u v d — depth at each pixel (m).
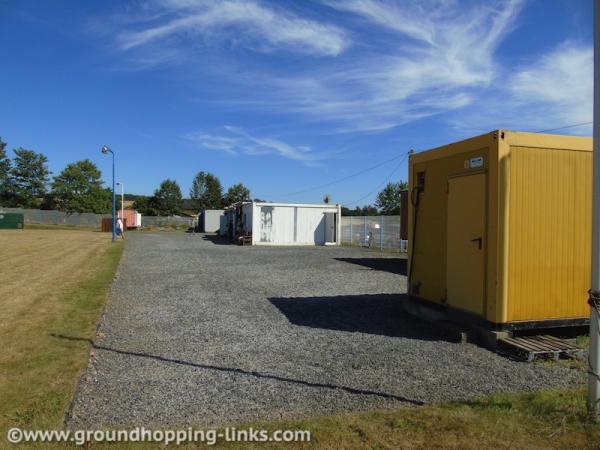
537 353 5.54
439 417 3.91
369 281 12.58
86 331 6.90
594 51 3.78
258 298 9.82
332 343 6.35
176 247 25.92
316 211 31.03
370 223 29.22
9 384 4.70
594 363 3.82
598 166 3.78
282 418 3.96
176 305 9.00
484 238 6.43
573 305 6.52
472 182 6.70
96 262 16.92
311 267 16.08
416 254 8.20
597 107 3.77
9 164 69.06
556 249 6.45
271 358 5.66
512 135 6.23
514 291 6.23
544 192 6.38
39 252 21.06
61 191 70.12
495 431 3.66
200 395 4.47
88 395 4.44
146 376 5.00
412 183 8.30
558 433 3.62
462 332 6.41
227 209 40.22
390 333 6.89
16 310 8.33
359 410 4.12
